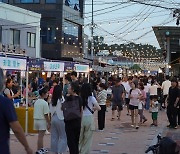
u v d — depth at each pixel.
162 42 37.66
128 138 13.38
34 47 41.34
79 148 9.56
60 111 9.89
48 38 51.06
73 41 56.50
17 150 10.70
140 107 16.98
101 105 15.08
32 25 40.88
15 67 13.02
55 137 10.05
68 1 53.78
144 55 73.50
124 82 21.58
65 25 52.81
